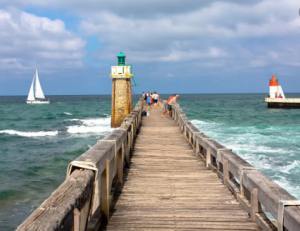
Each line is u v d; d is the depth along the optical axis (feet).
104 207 14.52
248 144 61.87
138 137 44.11
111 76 77.10
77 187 8.52
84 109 241.76
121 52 78.74
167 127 55.26
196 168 26.43
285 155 50.52
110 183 16.71
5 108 266.77
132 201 17.99
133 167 26.81
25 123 133.90
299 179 37.17
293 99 187.83
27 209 33.53
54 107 279.49
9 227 29.22
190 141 36.86
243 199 16.76
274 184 12.75
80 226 8.32
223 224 14.43
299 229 8.82
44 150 67.36
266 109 204.64
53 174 47.75
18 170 50.26
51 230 5.90
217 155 21.86
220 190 20.07
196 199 18.30
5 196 37.47
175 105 68.95
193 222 14.76
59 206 7.05
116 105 77.77
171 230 13.88
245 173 14.96
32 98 358.84
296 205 9.98
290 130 88.69
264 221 13.66
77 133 92.73
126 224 14.56
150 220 15.07
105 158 13.51
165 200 18.16
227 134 78.48
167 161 29.19
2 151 67.00
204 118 136.56
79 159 11.40
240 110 202.39
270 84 200.03
